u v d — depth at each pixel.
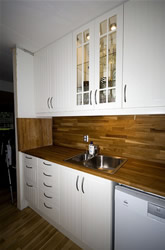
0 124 3.16
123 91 1.06
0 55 1.90
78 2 1.00
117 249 0.96
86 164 1.30
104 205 1.02
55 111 1.60
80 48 1.33
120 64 1.06
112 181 0.98
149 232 0.80
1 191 2.27
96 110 1.24
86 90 1.34
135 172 1.03
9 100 3.28
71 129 1.95
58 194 1.37
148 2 0.92
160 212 0.75
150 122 1.28
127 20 1.01
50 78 1.63
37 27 1.29
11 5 1.02
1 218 1.63
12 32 1.37
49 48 1.61
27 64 1.80
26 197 1.78
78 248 1.25
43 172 1.51
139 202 0.83
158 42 0.90
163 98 0.90
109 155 1.54
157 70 0.92
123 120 1.45
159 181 0.88
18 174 1.80
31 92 1.87
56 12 1.10
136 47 0.99
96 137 1.68
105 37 1.18
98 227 1.07
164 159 1.22
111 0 0.99
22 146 1.77
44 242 1.31
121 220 0.92
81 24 1.26
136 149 1.38
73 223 1.25
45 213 1.54
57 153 1.63
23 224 1.53
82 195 1.16
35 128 1.94
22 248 1.24
